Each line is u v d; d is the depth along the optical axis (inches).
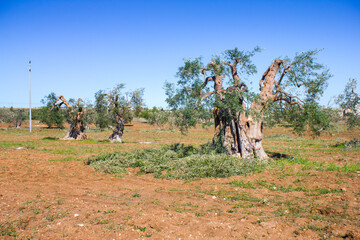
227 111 665.6
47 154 803.4
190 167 564.7
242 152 674.2
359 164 608.4
